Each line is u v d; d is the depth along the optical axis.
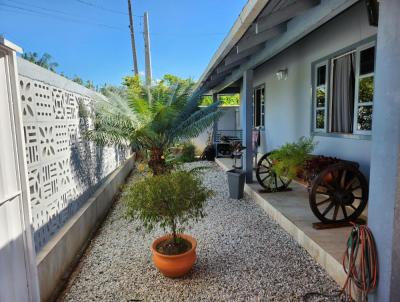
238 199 5.04
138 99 5.25
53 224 2.82
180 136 5.23
